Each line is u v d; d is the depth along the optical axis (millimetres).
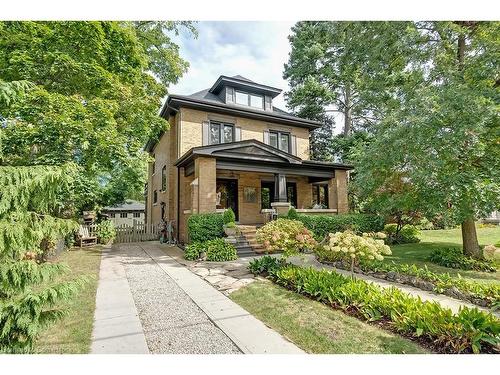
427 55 8531
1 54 7016
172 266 8188
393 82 10781
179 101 13148
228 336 3684
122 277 6883
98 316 4375
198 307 4758
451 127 6820
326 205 17422
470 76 7383
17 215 2854
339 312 4320
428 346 3250
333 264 7961
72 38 7707
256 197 14977
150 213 20516
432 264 7891
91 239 13539
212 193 11047
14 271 2779
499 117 6566
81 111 7320
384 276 6590
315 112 23609
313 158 25219
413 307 3721
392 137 7668
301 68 22453
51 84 8133
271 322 4070
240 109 14477
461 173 6715
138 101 9414
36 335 3006
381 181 9164
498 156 7117
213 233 10344
